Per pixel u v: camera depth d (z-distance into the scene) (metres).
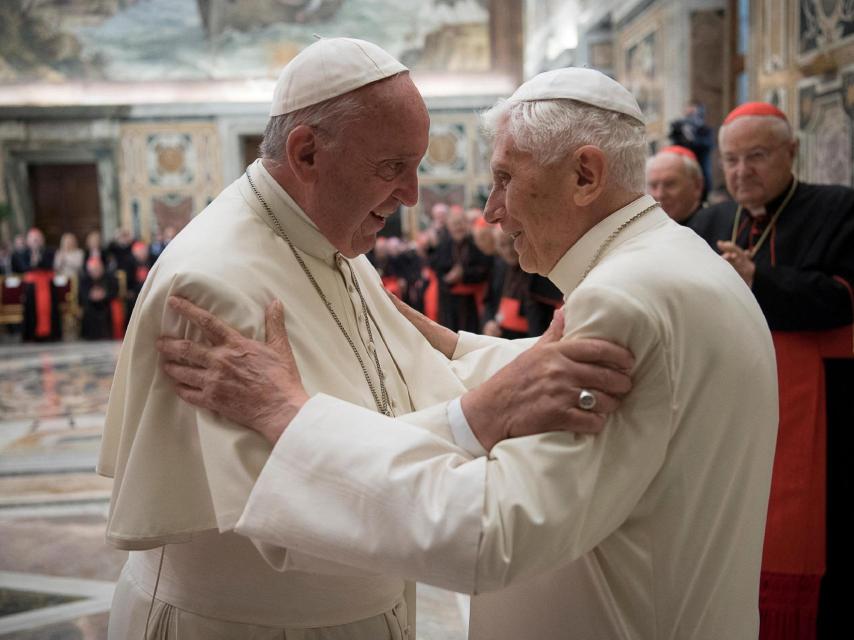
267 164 1.54
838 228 2.63
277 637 1.44
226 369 1.29
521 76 18.78
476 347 1.93
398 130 1.40
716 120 8.69
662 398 1.20
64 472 5.16
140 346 1.40
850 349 2.52
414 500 1.14
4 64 18.33
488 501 1.12
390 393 1.66
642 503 1.26
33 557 3.74
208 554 1.44
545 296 3.83
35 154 18.09
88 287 13.74
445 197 18.31
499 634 1.43
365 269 1.82
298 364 1.40
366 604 1.49
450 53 18.78
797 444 2.52
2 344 13.41
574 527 1.14
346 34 18.66
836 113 5.20
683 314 1.23
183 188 18.22
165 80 18.56
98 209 18.78
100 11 18.36
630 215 1.36
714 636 1.28
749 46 6.52
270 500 1.20
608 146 1.33
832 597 2.53
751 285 2.51
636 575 1.27
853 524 2.52
